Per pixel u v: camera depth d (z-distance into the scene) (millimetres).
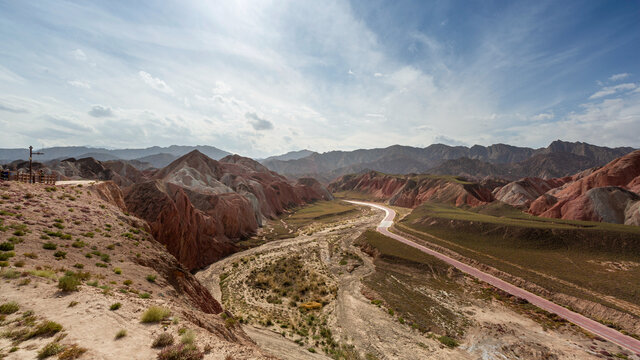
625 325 36062
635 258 53500
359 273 58188
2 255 14797
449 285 52406
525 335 34906
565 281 47906
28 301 11281
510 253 62812
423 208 124625
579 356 30656
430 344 32531
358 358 28734
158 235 47094
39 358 7797
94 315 11141
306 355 27375
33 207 23766
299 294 46531
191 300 22516
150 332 10734
